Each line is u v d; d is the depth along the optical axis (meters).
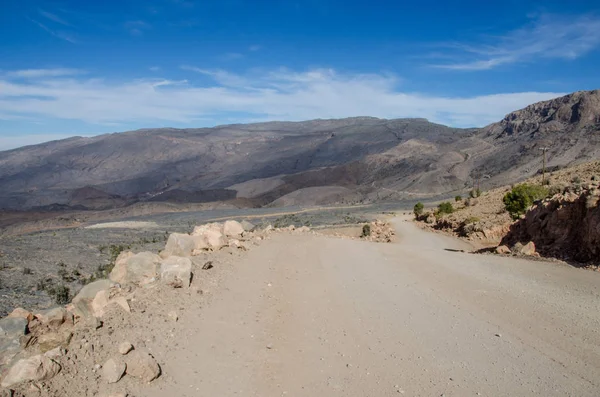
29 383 4.50
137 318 6.59
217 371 5.54
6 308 13.77
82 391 4.61
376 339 6.95
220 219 74.06
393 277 11.48
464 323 7.68
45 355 4.91
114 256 25.38
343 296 9.44
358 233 42.28
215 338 6.47
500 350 6.49
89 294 7.22
